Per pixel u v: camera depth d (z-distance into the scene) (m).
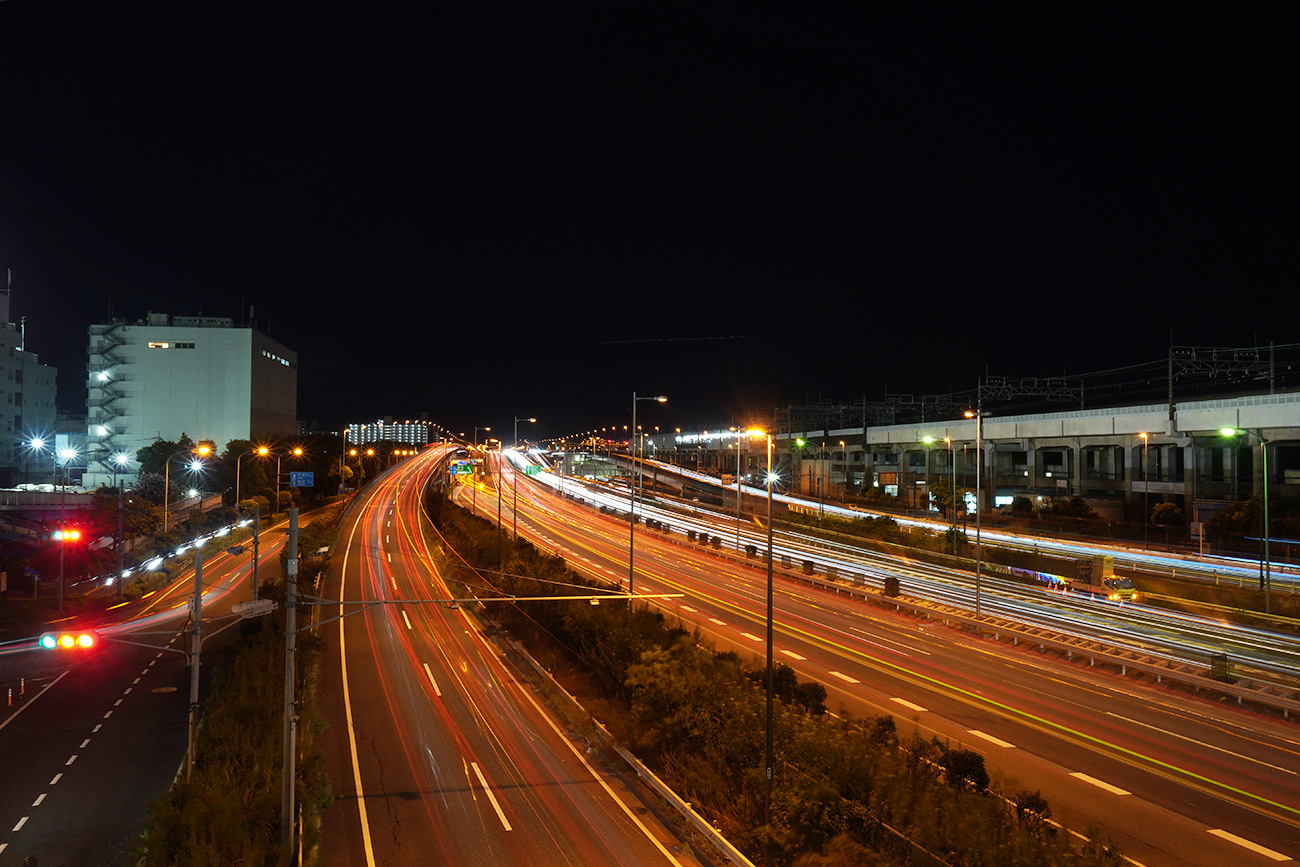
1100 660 42.72
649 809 27.95
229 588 66.56
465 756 32.84
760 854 23.75
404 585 70.38
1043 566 67.94
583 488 161.25
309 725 32.56
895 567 74.44
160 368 146.88
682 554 85.75
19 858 24.52
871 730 29.09
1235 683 36.88
